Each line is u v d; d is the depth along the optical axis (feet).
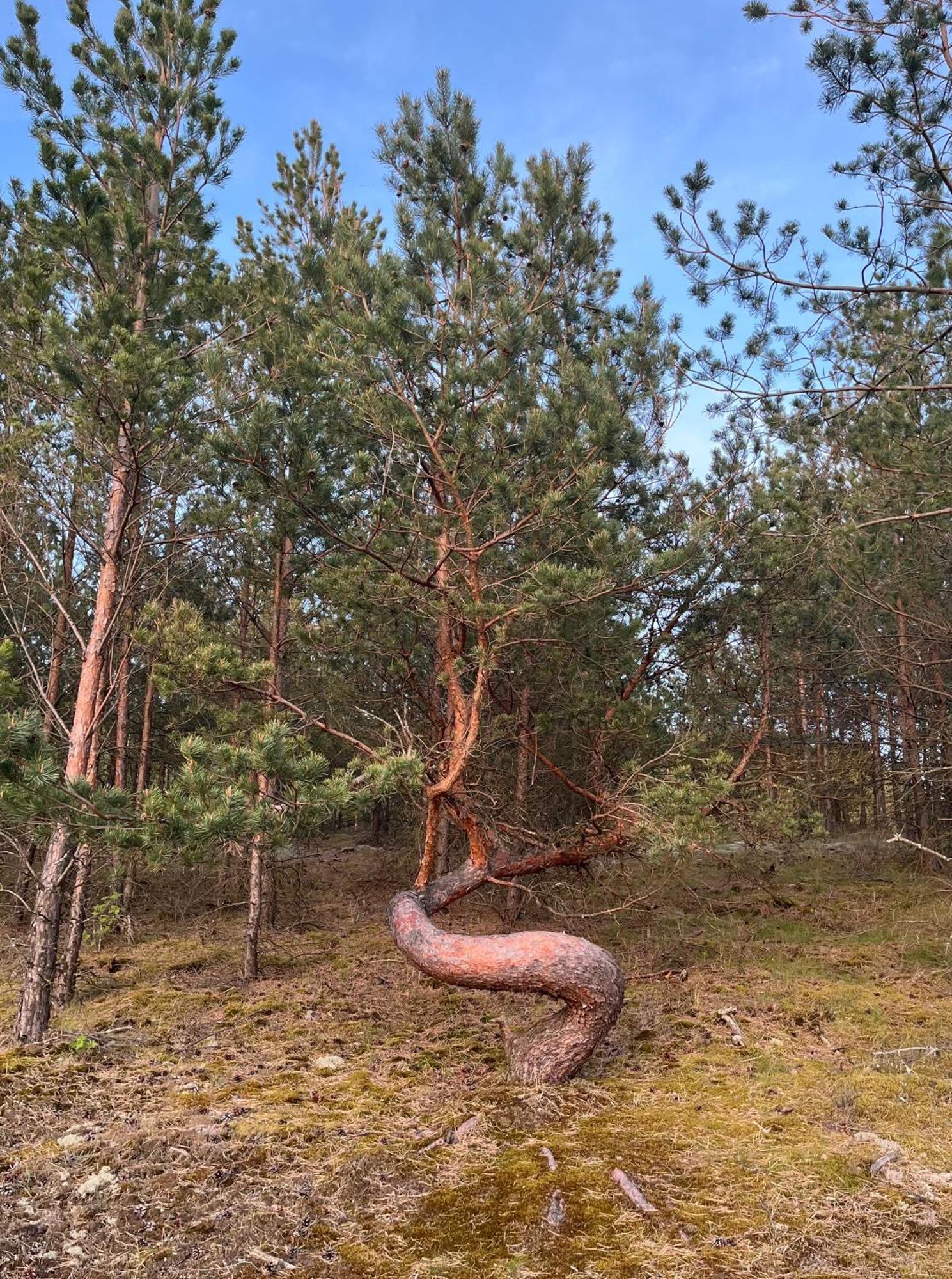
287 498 20.03
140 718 38.93
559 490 19.45
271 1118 14.92
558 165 25.50
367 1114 14.98
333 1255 10.72
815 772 35.68
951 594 34.42
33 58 22.76
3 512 24.64
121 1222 11.58
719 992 21.72
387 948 28.25
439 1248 10.80
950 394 26.96
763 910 31.58
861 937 27.35
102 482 25.22
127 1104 15.92
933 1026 18.70
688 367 21.49
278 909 34.55
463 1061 17.70
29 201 22.41
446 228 22.33
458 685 22.12
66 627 32.30
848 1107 14.60
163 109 24.54
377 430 20.80
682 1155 12.98
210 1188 12.45
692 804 21.80
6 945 29.66
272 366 23.48
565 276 26.58
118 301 20.18
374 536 20.53
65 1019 21.99
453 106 22.53
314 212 29.30
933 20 15.01
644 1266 10.22
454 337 20.17
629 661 25.49
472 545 19.92
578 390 20.35
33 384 22.12
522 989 16.43
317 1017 21.36
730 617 29.32
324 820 16.88
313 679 32.37
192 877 38.40
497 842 23.89
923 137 15.17
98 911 24.35
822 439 27.81
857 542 27.12
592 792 26.30
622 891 31.81
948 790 38.99
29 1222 11.66
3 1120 15.23
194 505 26.86
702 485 27.04
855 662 37.19
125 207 23.44
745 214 17.66
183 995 23.59
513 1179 12.38
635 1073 16.74
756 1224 11.06
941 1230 10.79
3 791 14.28
